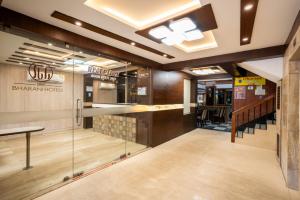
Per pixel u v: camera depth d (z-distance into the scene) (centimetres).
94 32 263
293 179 257
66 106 307
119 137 524
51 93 288
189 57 413
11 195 231
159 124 491
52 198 226
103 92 380
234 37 272
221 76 673
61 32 248
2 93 254
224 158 384
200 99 1069
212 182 274
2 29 212
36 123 301
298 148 255
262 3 179
